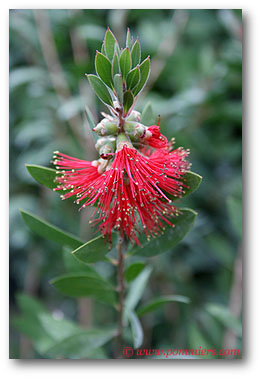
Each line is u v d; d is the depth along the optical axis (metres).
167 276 0.50
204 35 0.54
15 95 0.51
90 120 0.34
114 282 0.48
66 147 0.49
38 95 0.49
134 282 0.40
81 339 0.37
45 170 0.33
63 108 0.46
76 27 0.49
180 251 0.51
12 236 0.48
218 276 0.50
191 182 0.33
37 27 0.49
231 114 0.50
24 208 0.49
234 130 0.53
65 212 0.50
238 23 0.49
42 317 0.40
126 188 0.32
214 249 0.48
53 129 0.50
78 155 0.49
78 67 0.47
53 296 0.55
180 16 0.51
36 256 0.50
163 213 0.33
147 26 0.50
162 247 0.34
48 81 0.49
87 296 0.36
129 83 0.32
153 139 0.33
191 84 0.51
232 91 0.52
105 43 0.32
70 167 0.33
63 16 0.49
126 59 0.32
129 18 0.51
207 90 0.49
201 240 0.51
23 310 0.43
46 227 0.34
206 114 0.50
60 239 0.34
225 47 0.53
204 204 0.52
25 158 0.48
